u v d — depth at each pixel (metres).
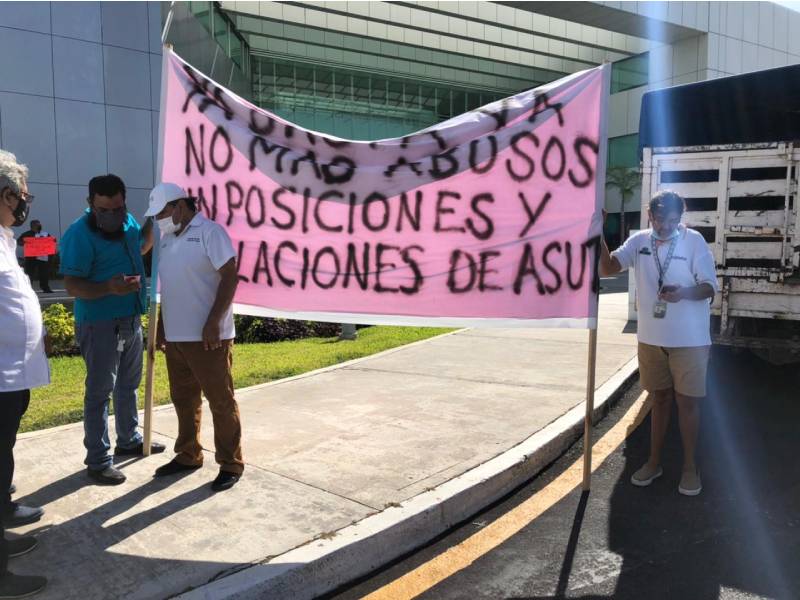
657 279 4.01
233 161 4.64
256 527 3.39
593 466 4.66
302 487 3.91
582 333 9.94
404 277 4.45
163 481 4.04
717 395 6.50
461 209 4.32
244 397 6.20
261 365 7.91
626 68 41.66
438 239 4.38
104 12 21.09
